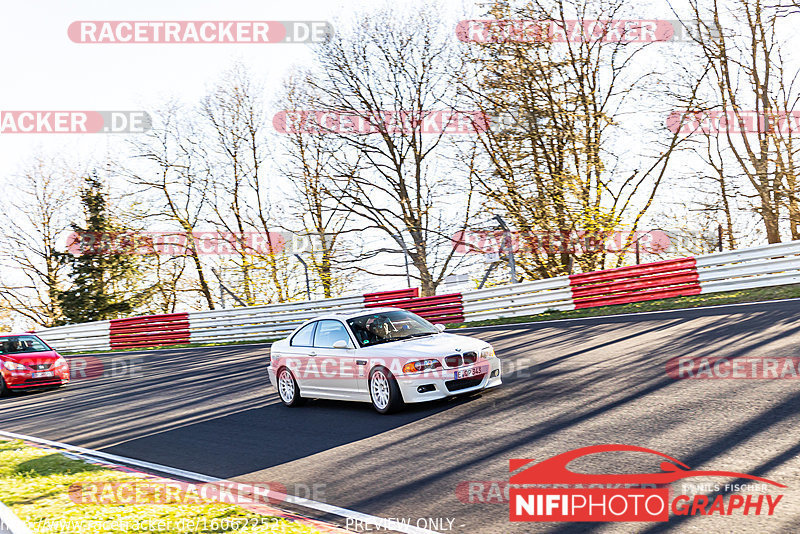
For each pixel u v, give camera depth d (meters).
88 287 38.06
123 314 37.91
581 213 20.23
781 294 13.41
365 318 9.41
